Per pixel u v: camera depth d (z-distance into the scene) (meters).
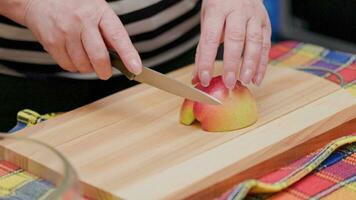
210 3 0.93
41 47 1.02
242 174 0.82
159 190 0.77
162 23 1.06
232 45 0.89
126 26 1.02
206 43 0.89
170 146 0.85
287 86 0.98
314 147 0.89
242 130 0.88
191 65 1.06
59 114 0.96
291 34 1.73
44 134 0.89
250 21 0.92
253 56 0.90
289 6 1.71
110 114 0.93
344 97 0.94
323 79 0.99
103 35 0.88
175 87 0.89
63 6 0.87
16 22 0.95
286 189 0.82
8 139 0.83
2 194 0.80
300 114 0.91
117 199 0.77
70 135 0.89
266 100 0.95
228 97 0.88
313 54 1.12
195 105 0.88
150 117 0.92
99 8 0.87
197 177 0.79
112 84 1.08
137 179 0.79
